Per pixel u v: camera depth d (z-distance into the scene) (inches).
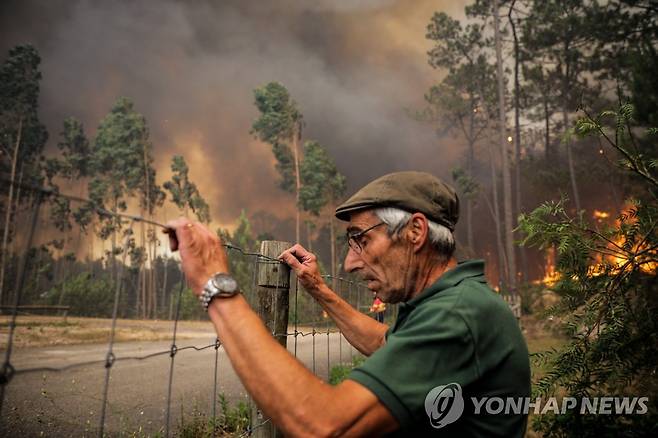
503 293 487.8
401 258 42.4
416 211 42.1
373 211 43.5
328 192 2172.7
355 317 66.8
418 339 32.4
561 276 82.4
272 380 29.4
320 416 28.6
